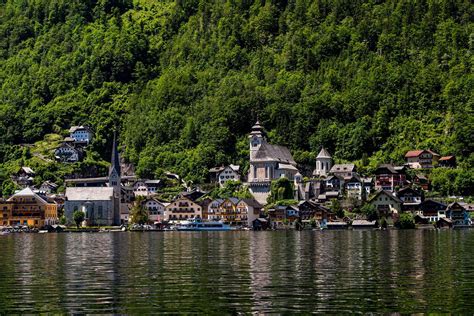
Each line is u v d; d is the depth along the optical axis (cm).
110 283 11662
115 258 16588
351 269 13450
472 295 10238
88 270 13625
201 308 9438
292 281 11756
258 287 11119
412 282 11544
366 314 9025
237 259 15938
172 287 11175
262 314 9056
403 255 16788
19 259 16400
